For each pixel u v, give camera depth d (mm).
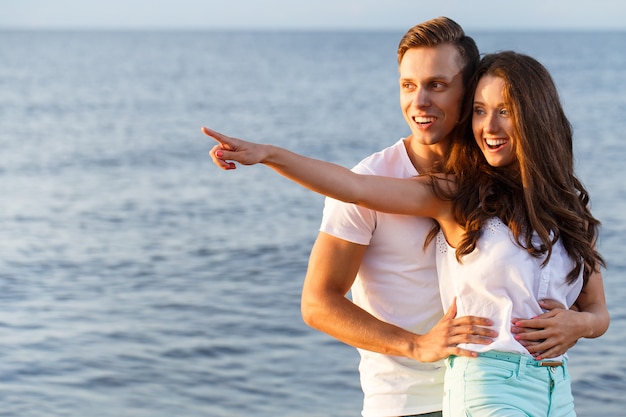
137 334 8914
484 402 2992
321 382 7645
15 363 8023
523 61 3189
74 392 7402
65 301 10141
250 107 37656
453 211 3193
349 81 55500
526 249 3086
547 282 3113
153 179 19234
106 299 10242
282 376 7785
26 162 22016
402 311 3328
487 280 3092
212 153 2930
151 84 52594
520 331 3047
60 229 14297
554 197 3150
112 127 30094
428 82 3230
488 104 3180
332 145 25391
